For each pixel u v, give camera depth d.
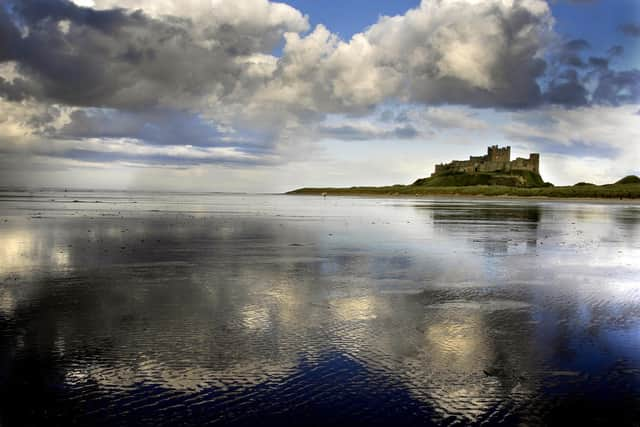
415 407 6.77
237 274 16.38
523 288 14.62
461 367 8.20
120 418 6.35
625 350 9.12
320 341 9.40
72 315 10.99
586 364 8.41
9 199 98.00
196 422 6.27
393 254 21.97
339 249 23.64
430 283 15.22
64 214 50.69
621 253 23.31
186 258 19.97
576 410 6.77
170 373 7.78
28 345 8.98
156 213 56.03
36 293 13.20
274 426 6.19
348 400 6.95
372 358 8.55
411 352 8.88
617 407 6.86
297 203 111.50
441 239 29.05
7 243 24.62
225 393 7.10
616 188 162.12
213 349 8.86
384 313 11.52
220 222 42.56
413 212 66.50
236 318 10.89
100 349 8.80
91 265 18.00
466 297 13.32
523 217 54.72
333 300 12.77
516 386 7.49
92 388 7.22
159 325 10.28
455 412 6.66
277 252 22.20
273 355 8.61
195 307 11.81
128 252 21.70
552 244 26.88
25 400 6.83
